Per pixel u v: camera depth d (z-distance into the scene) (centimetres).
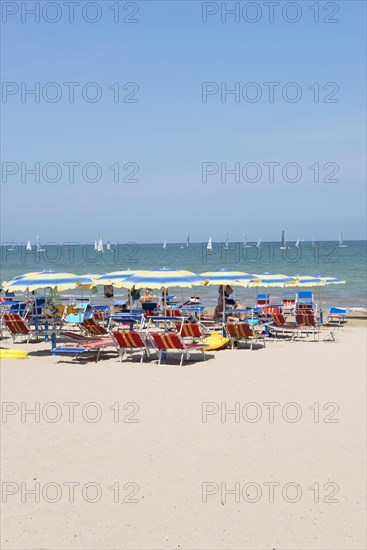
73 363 1322
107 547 505
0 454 727
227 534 525
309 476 652
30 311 1830
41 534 529
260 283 1919
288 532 528
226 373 1197
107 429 820
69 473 666
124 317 1641
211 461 698
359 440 764
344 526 538
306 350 1493
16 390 1055
